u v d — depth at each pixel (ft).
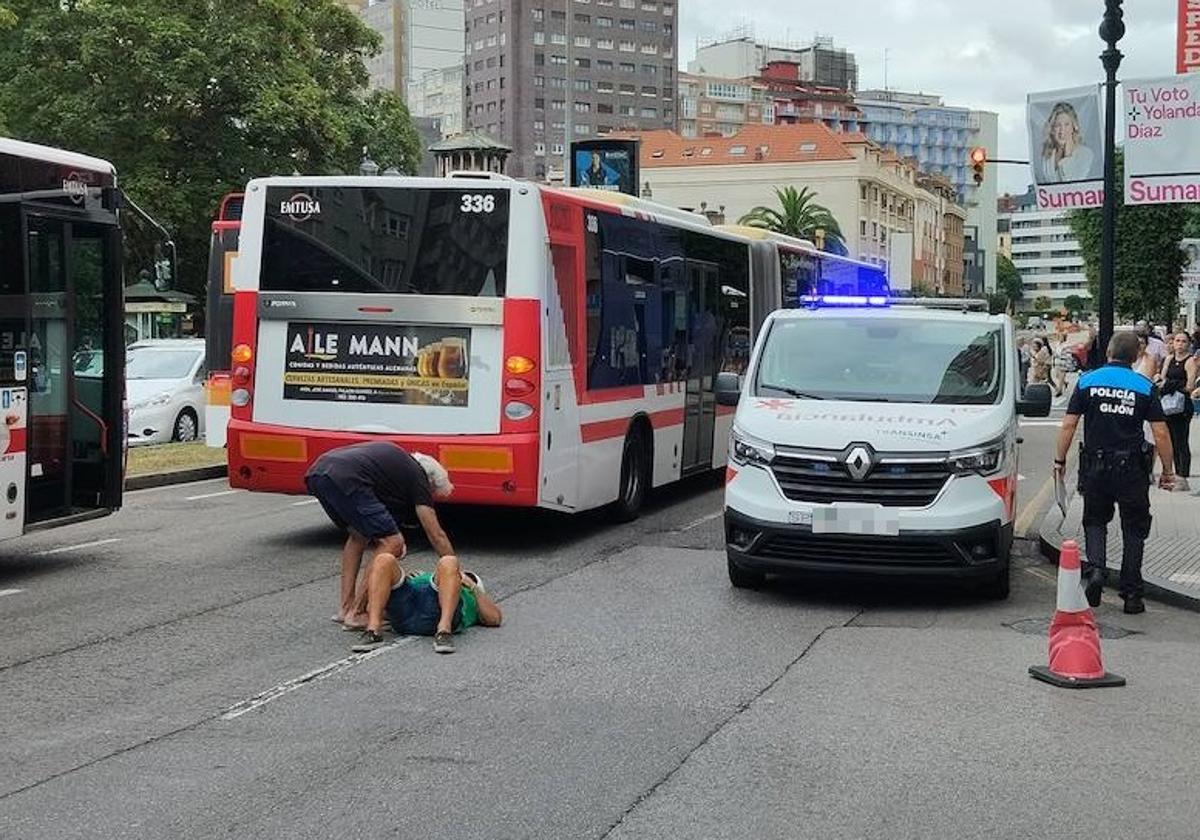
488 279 35.65
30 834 15.76
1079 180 46.37
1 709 21.20
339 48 132.77
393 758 18.78
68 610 28.94
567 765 18.56
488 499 35.68
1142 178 45.24
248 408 37.37
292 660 24.52
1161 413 30.45
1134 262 188.24
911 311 35.45
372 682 23.02
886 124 614.75
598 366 40.09
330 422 36.68
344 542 38.47
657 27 541.34
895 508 29.07
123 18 108.27
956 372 32.78
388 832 15.90
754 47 632.79
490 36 530.27
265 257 37.11
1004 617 29.50
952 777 18.33
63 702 21.62
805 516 29.37
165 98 111.04
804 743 19.83
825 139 351.05
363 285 36.35
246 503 48.01
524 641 26.37
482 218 35.73
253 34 112.78
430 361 35.96
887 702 22.26
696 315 50.24
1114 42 44.27
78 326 35.37
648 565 35.53
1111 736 20.47
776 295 62.54
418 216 36.04
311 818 16.34
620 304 41.81
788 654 25.64
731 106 577.43
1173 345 55.11
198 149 115.65
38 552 36.86
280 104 112.27
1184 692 23.26
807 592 32.12
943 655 25.76
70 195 34.60
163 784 17.58
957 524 28.94
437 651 25.20
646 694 22.49
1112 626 29.19
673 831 16.05
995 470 29.63
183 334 114.11
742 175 355.56
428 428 35.99
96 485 36.06
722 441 54.24
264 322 37.19
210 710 21.18
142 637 26.32
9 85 113.09
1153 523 43.60
